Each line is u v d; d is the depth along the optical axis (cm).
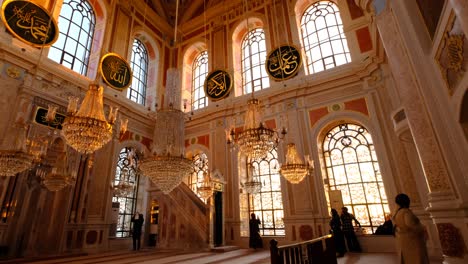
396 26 467
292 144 765
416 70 406
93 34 1156
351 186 881
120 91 1159
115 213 1070
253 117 539
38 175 849
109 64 1110
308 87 1015
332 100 962
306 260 375
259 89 1194
